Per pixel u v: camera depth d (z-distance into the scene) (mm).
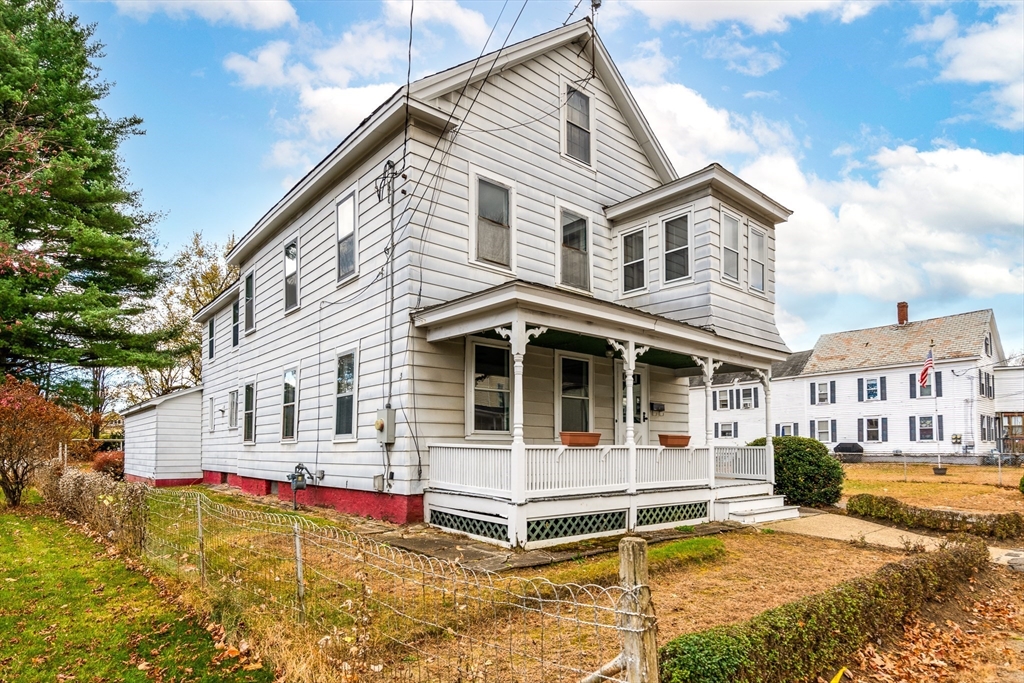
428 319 9398
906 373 33594
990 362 34469
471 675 3740
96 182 19141
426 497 9562
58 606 5875
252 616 4898
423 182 10086
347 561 5758
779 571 7191
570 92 13055
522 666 3988
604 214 13500
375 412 10328
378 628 4285
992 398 34562
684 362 13891
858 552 8461
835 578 6852
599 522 9023
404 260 9891
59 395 18750
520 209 11633
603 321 9297
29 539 9086
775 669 3867
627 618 2635
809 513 12297
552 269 12125
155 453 18953
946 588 6594
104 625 5344
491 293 8289
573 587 5816
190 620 5461
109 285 20219
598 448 9117
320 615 4625
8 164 10469
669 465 10305
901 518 11219
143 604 5938
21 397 12891
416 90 9875
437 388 9891
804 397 37656
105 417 35938
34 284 17969
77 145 18406
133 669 4441
